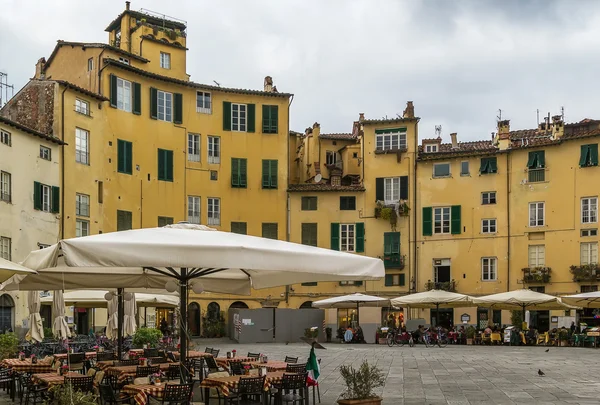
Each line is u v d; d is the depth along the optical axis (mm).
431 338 42406
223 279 16719
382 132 56438
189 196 52844
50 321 40719
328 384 20594
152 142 50938
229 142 54812
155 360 19031
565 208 50406
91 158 45938
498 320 51688
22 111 44500
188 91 53562
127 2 57375
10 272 12164
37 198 40531
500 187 52781
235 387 13930
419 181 55125
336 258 12375
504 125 55062
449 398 17562
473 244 53062
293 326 48125
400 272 54562
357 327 47844
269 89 60219
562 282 50000
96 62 48750
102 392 13609
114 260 10828
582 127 59656
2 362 19203
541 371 22906
